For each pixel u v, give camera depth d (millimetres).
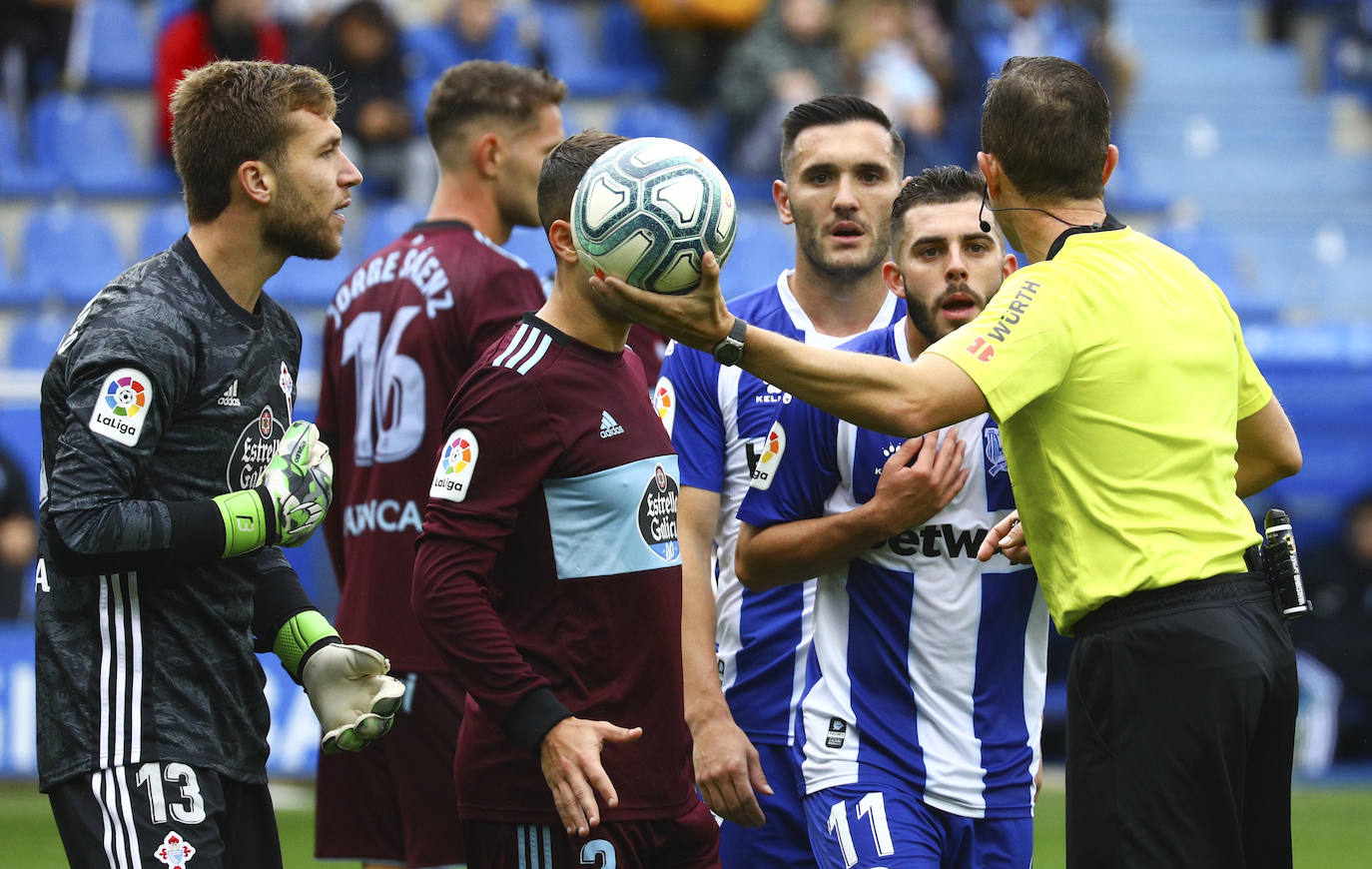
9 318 40406
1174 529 11500
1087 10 51594
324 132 12586
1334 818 28625
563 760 11523
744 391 15250
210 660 12211
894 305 16016
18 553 29047
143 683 11844
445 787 16969
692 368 15344
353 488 17609
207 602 12203
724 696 15523
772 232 43812
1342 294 52844
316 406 30625
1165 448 11555
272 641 13188
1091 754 11633
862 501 14297
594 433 12242
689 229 10812
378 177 40844
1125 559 11500
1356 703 33719
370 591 17266
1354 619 33594
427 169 42125
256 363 12484
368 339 17578
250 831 12625
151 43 47781
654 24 47969
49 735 11820
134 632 11852
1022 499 12070
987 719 14188
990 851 14234
